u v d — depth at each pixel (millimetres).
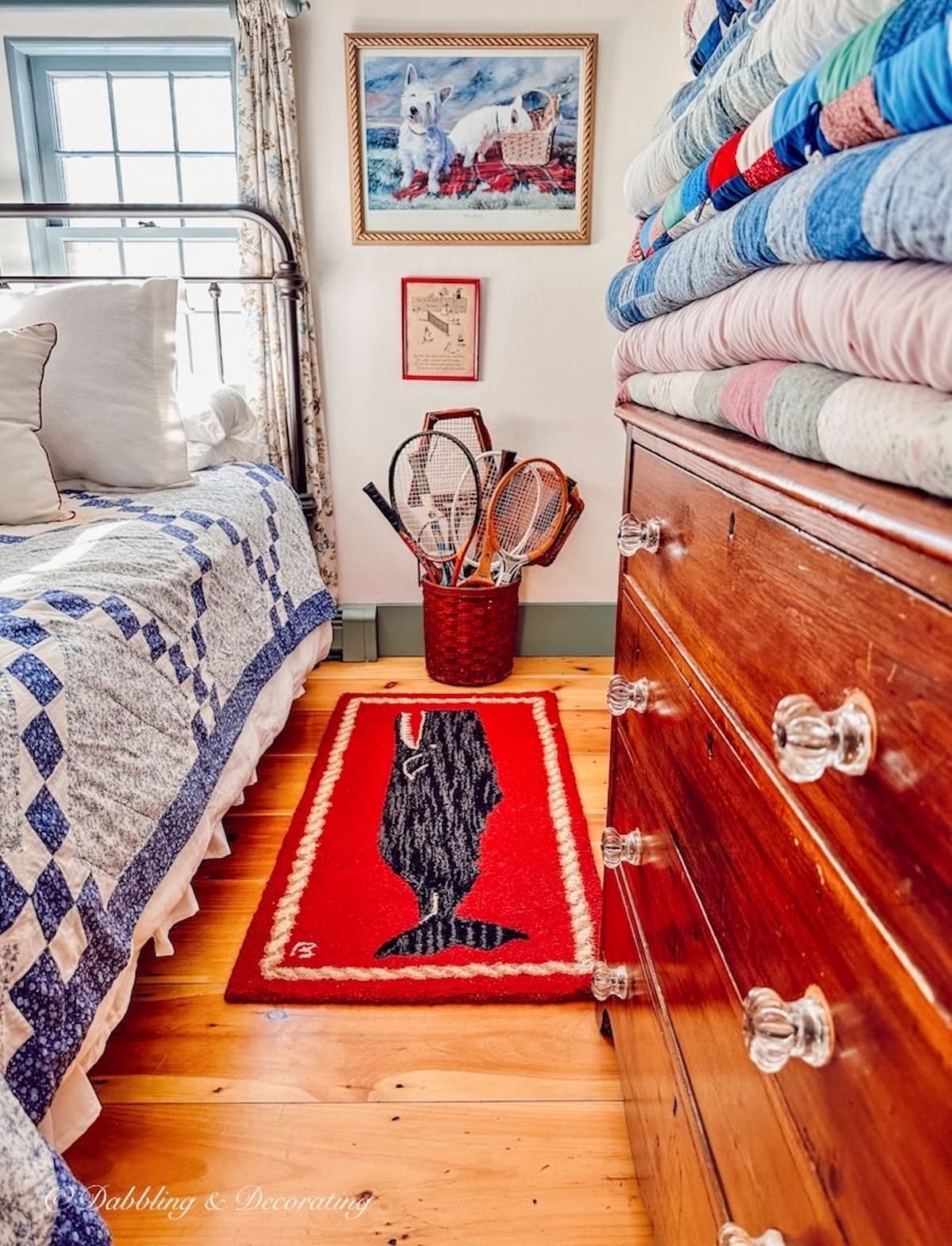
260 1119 1082
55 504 1597
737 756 591
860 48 412
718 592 640
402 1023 1243
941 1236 328
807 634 470
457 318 2441
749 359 603
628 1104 1021
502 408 2529
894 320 365
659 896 843
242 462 2240
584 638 2705
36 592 1147
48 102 2430
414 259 2412
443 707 2301
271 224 2244
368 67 2256
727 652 616
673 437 716
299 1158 1030
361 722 2213
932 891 332
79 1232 690
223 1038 1215
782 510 483
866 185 383
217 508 1756
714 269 614
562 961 1352
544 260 2414
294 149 2275
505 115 2293
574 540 2639
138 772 1103
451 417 2414
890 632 370
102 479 1871
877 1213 385
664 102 2297
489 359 2492
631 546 870
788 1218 502
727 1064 622
